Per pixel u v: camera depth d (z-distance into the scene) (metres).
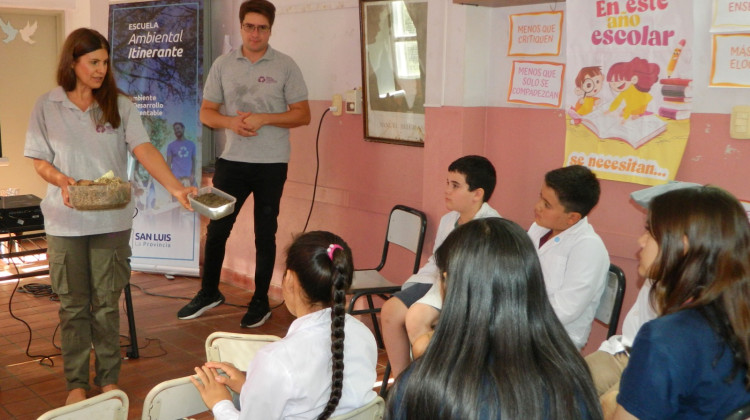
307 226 4.69
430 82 3.53
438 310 2.60
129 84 5.11
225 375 1.91
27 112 6.27
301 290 1.76
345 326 1.76
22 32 6.16
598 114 2.97
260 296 4.32
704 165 2.71
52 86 6.37
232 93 4.26
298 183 4.70
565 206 2.49
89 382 3.35
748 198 2.60
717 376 1.36
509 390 1.10
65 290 2.99
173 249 5.22
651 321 1.42
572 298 2.44
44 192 6.43
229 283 5.23
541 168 3.31
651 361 1.35
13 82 6.17
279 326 4.30
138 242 5.25
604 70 2.93
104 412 1.66
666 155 2.77
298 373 1.66
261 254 4.29
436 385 1.14
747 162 2.59
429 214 3.65
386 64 3.93
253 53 4.22
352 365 1.75
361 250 4.35
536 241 2.77
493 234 1.20
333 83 4.38
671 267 1.48
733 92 2.60
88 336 3.12
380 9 3.89
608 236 3.02
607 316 2.56
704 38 2.65
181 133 5.04
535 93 3.27
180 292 4.93
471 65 3.38
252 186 4.30
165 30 5.02
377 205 4.18
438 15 3.43
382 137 4.06
